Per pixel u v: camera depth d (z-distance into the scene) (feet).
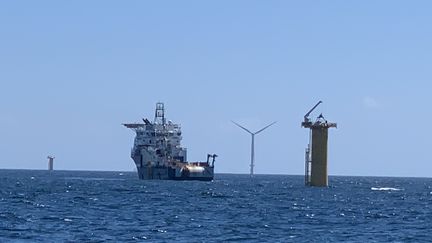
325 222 493.36
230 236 403.95
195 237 396.98
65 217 486.79
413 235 422.41
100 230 417.08
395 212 593.83
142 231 416.05
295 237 405.18
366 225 476.54
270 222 484.33
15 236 386.11
